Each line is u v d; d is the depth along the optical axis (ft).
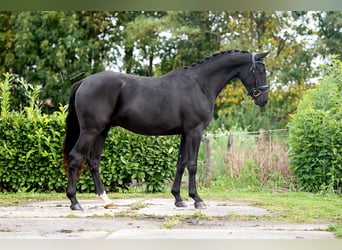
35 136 37.37
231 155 42.42
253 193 37.35
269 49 79.00
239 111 72.64
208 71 28.86
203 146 43.73
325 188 36.47
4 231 21.25
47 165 37.60
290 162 39.37
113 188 38.24
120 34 81.56
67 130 27.91
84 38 80.02
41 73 76.28
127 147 37.55
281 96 76.74
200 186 40.98
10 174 37.50
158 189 37.88
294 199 33.06
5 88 38.91
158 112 27.61
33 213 26.58
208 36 81.30
